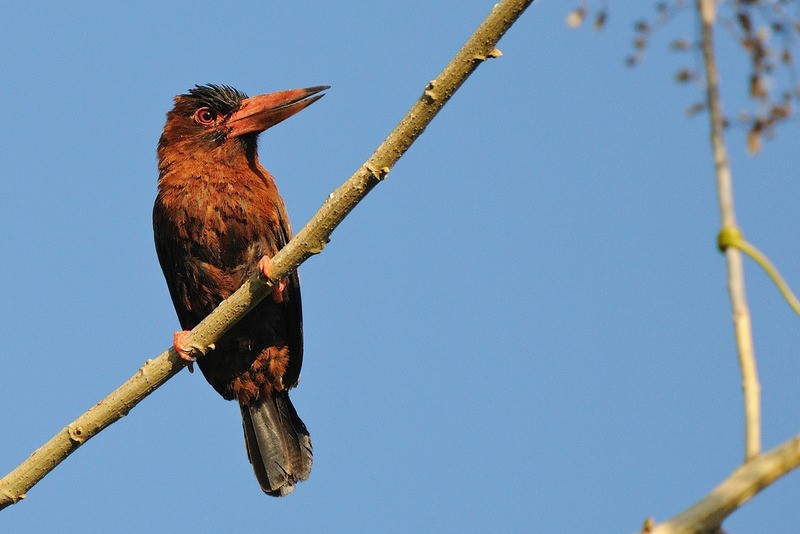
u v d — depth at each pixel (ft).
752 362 16.26
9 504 29.45
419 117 26.76
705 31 16.98
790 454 15.29
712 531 15.12
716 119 16.94
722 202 16.96
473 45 25.73
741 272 16.74
